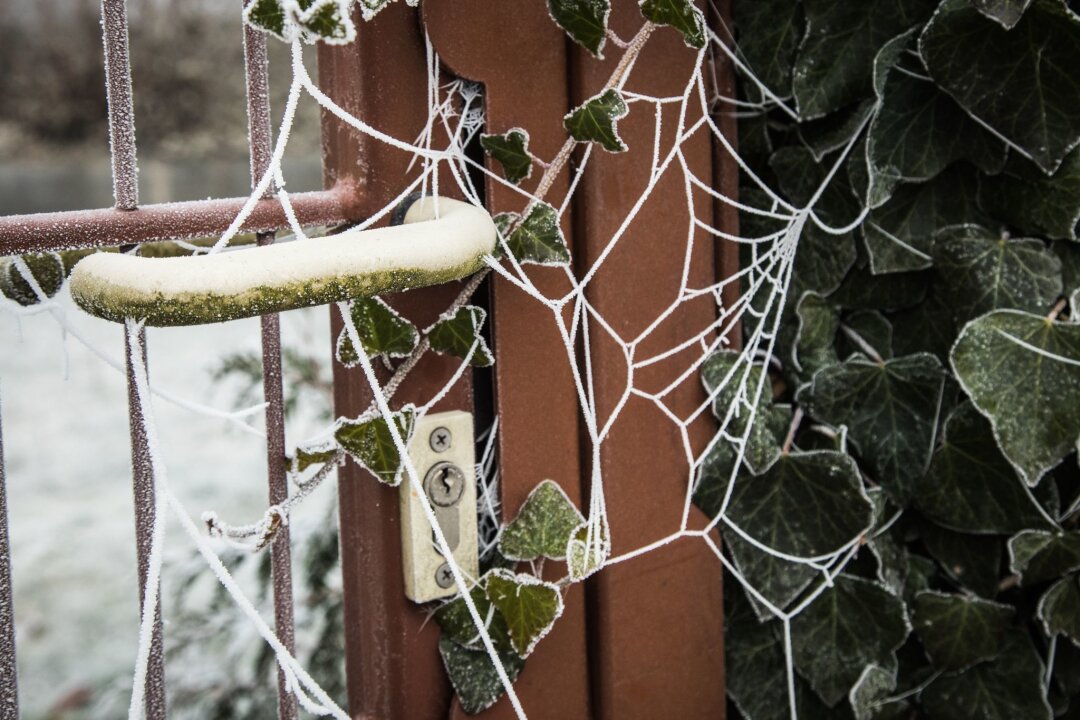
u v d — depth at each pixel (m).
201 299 0.64
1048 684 1.22
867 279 1.15
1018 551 1.12
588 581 1.05
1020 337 1.05
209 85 4.34
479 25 0.89
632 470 1.03
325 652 1.91
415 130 0.90
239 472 3.38
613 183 0.98
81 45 4.74
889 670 1.15
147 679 0.83
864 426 1.14
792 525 1.11
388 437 0.85
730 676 1.20
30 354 4.28
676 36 1.00
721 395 1.07
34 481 3.61
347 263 0.68
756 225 1.14
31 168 4.70
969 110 1.02
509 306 0.95
